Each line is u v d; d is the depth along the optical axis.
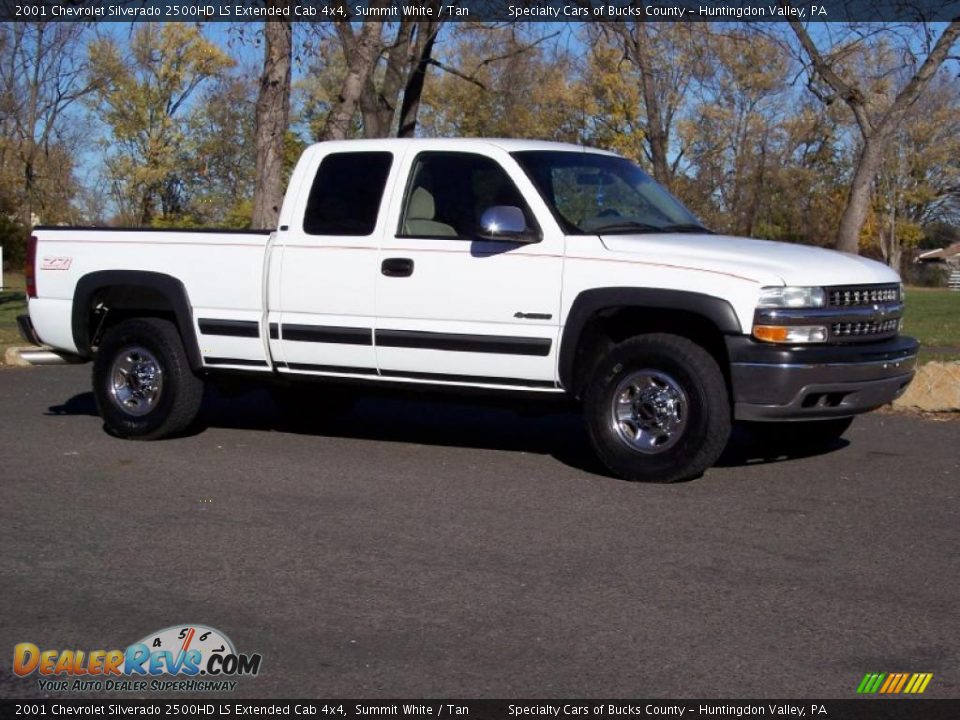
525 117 31.05
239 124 46.62
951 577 5.58
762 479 7.59
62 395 11.88
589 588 5.43
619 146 33.50
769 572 5.65
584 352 7.60
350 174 8.30
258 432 9.51
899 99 15.34
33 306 9.38
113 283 8.95
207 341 8.68
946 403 10.10
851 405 7.22
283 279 8.34
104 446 8.88
